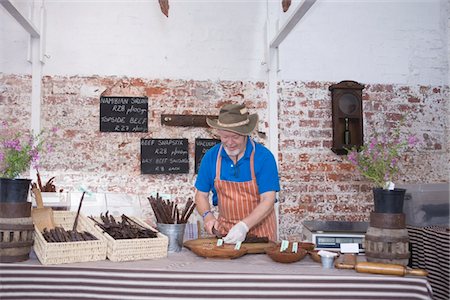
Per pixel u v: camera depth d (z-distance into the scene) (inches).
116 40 150.9
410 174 158.2
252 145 109.0
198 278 65.6
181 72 152.9
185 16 154.8
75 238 77.3
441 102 161.6
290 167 154.5
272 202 103.4
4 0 111.3
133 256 76.6
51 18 148.3
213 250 78.4
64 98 146.9
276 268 71.2
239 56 155.6
